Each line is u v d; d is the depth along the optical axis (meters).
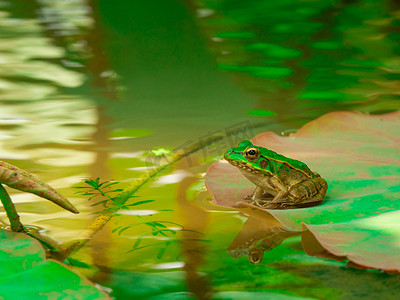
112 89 2.14
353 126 1.97
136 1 3.63
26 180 1.80
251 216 1.86
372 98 2.09
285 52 2.51
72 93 2.12
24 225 1.84
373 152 1.92
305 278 1.79
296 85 2.14
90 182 1.87
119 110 2.07
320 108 2.07
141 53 2.54
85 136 1.99
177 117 2.05
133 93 2.12
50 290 1.76
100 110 2.07
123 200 1.88
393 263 1.78
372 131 1.96
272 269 1.79
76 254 1.81
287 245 1.82
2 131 2.00
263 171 1.87
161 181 1.91
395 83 2.13
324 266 1.80
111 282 1.78
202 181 1.91
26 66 2.30
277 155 1.89
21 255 1.78
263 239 1.83
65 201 1.81
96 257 1.81
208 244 1.82
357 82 2.14
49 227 1.84
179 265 1.80
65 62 2.38
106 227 1.84
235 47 2.61
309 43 2.63
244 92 2.13
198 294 1.77
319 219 1.83
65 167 1.93
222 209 1.87
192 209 1.87
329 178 1.89
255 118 2.04
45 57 2.45
